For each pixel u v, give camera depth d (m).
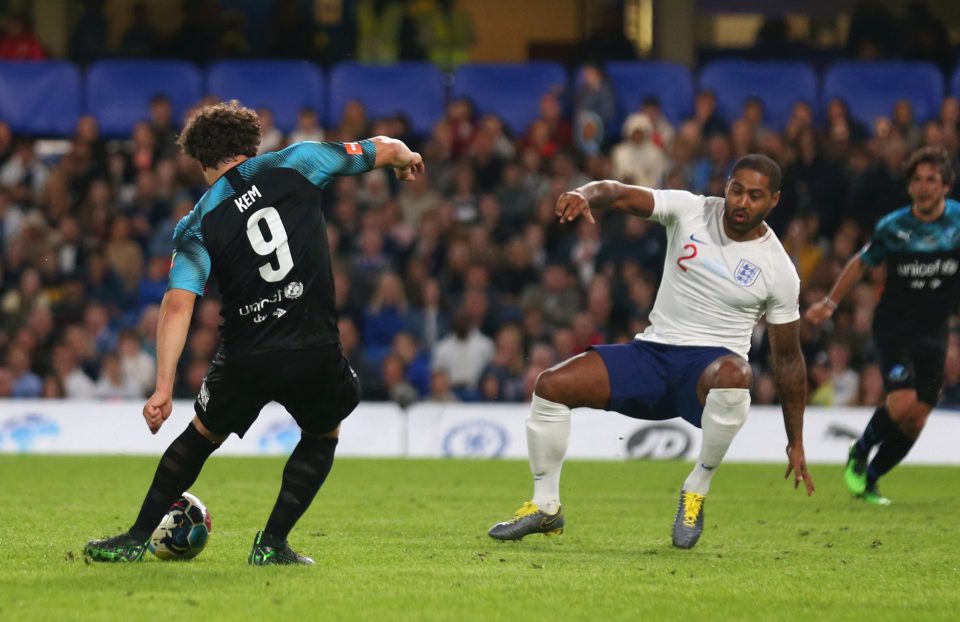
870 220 63.84
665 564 23.47
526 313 58.06
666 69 71.75
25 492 35.84
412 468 45.91
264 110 67.19
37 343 59.62
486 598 19.53
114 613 17.80
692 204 25.92
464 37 78.06
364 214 63.47
